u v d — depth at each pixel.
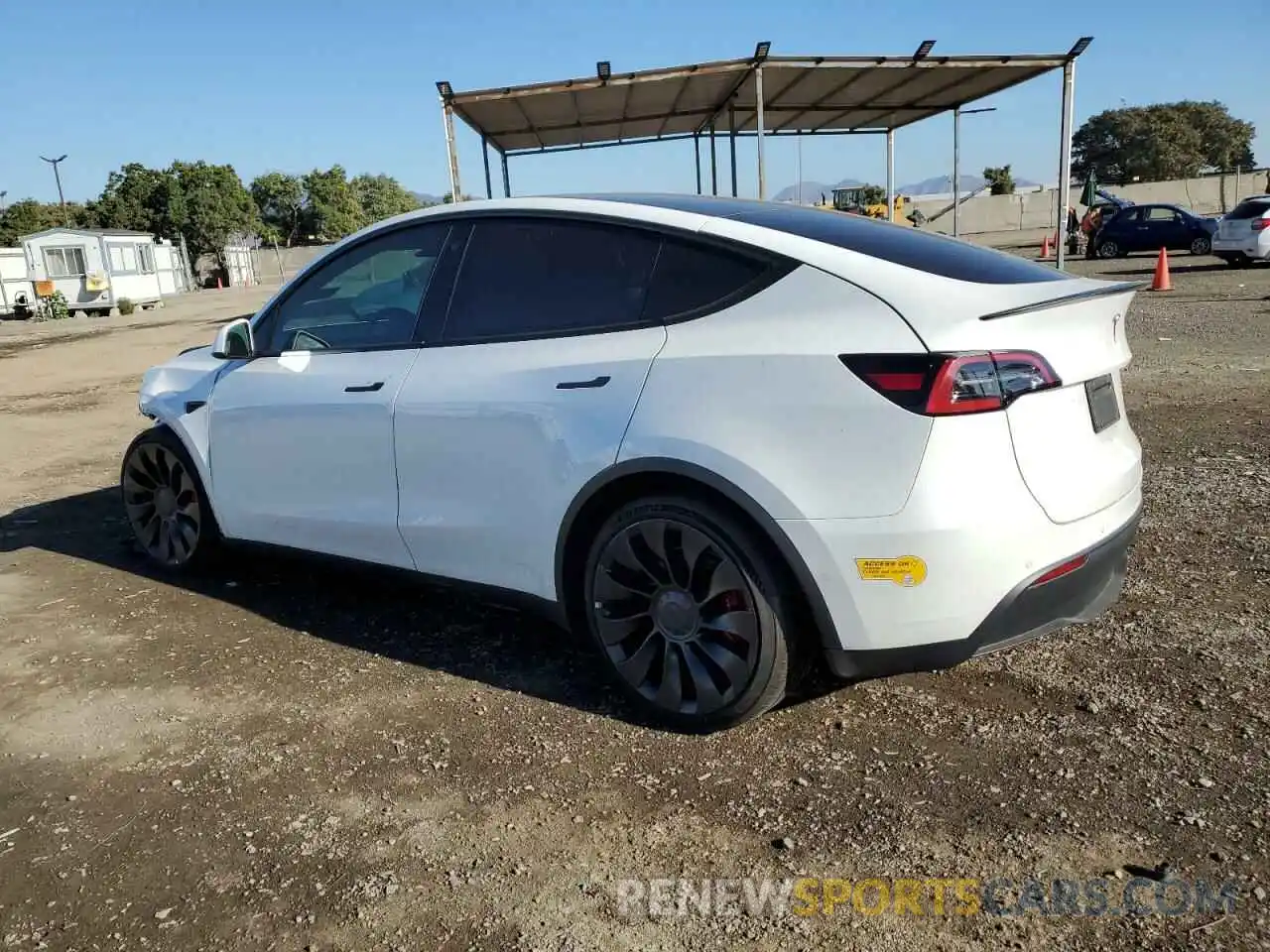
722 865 2.45
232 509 4.43
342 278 4.06
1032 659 3.44
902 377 2.63
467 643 3.93
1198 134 86.56
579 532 3.24
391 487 3.76
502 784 2.87
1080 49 12.77
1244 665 3.29
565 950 2.19
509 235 3.56
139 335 23.41
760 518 2.78
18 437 9.23
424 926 2.29
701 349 2.94
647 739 3.09
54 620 4.36
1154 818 2.52
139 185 60.72
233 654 3.91
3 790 2.97
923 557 2.63
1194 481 5.40
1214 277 18.98
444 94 12.45
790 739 3.03
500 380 3.37
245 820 2.75
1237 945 2.09
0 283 37.12
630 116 15.48
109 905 2.41
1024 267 3.22
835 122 17.75
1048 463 2.75
